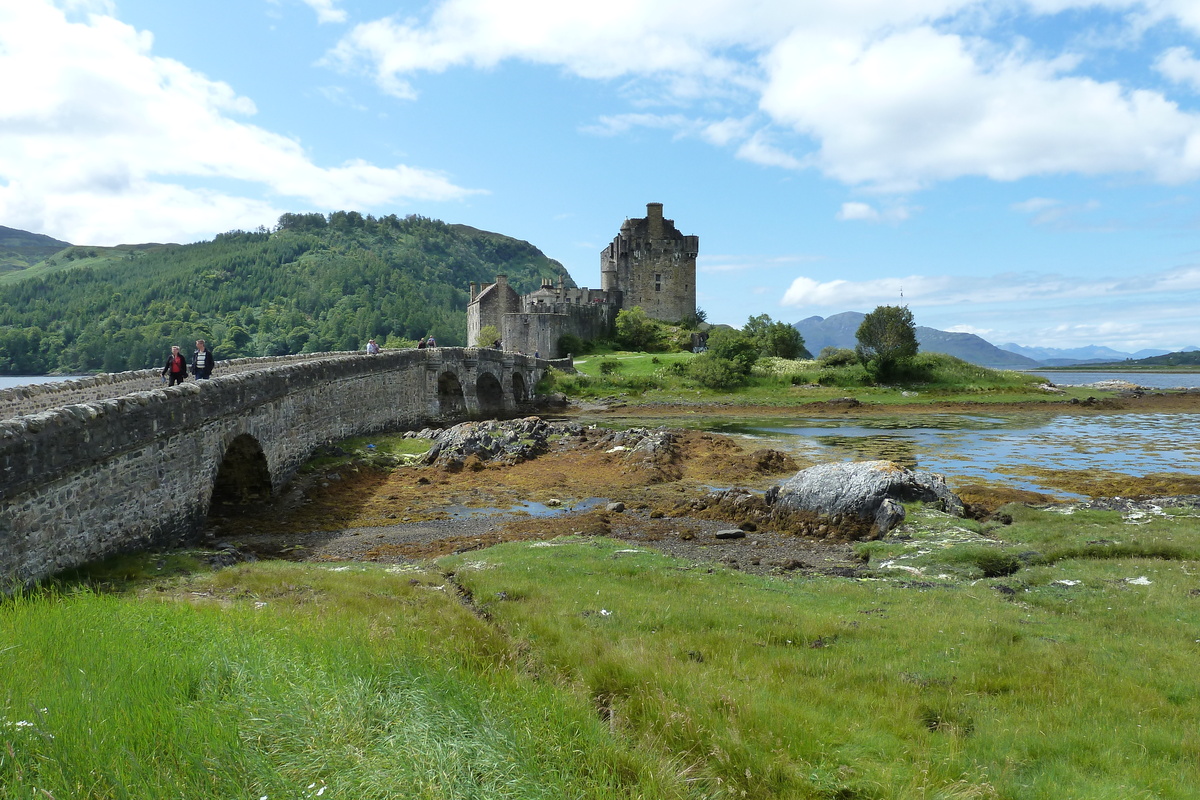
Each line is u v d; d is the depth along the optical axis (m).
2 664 6.74
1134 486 31.45
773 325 118.50
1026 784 7.14
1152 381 171.38
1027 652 10.78
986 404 76.06
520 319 106.50
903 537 20.09
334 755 5.57
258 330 199.88
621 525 24.19
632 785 6.26
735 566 18.45
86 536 14.75
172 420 18.67
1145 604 13.44
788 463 37.78
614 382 85.25
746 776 6.86
